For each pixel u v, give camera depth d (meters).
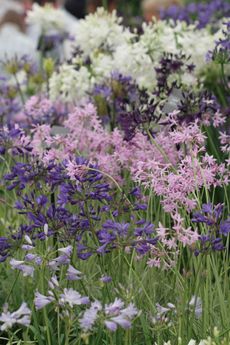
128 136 4.92
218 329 4.06
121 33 6.85
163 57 5.98
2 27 9.28
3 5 9.43
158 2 9.68
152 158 4.89
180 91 5.16
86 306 4.11
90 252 3.90
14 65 7.11
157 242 4.22
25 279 4.59
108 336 4.03
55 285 3.74
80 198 3.94
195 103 4.94
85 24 6.91
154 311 4.04
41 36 8.23
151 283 4.37
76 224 3.97
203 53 6.57
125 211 4.15
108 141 5.18
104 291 4.04
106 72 6.44
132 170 4.48
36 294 3.70
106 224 3.79
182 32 6.63
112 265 4.30
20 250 4.61
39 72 7.37
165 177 4.25
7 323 3.64
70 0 11.09
